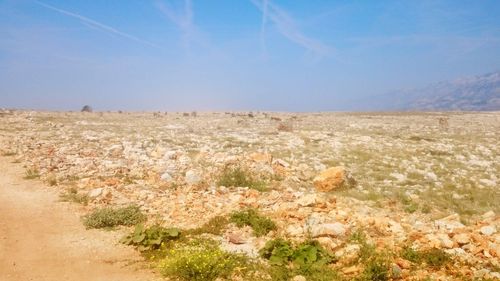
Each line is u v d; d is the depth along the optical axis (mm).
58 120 66000
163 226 14344
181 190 19031
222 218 14586
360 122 75500
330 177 20203
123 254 12156
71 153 28781
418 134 49688
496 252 11078
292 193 18688
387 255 11188
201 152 28016
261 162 24734
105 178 21188
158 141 37094
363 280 9992
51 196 18078
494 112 126375
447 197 18875
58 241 13062
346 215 14875
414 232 12914
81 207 16547
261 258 11539
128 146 32250
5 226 14312
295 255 11250
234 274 10633
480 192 19812
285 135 45094
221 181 20516
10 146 31469
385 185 21109
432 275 10188
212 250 11625
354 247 11773
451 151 34031
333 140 40000
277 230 13680
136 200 17531
